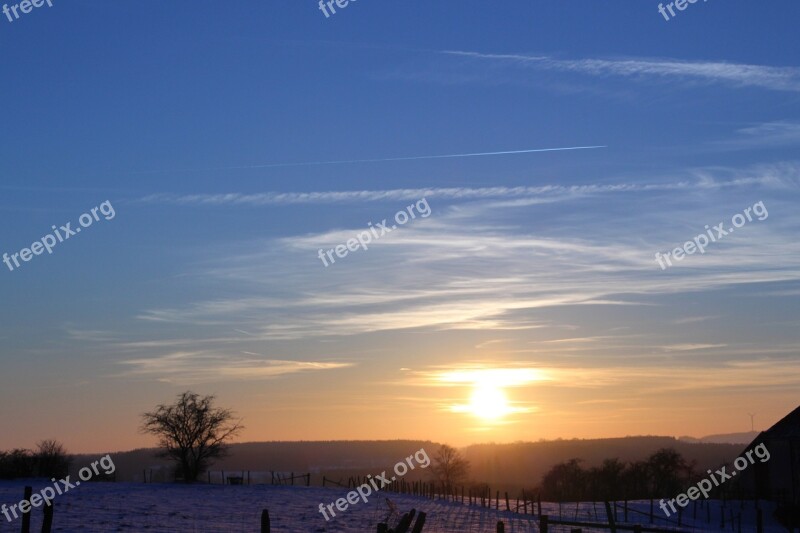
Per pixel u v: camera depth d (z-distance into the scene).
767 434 71.44
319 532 40.47
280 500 63.12
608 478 102.00
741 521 62.16
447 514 57.31
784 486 69.00
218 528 39.88
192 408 90.56
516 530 47.62
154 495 63.16
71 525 37.78
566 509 67.75
